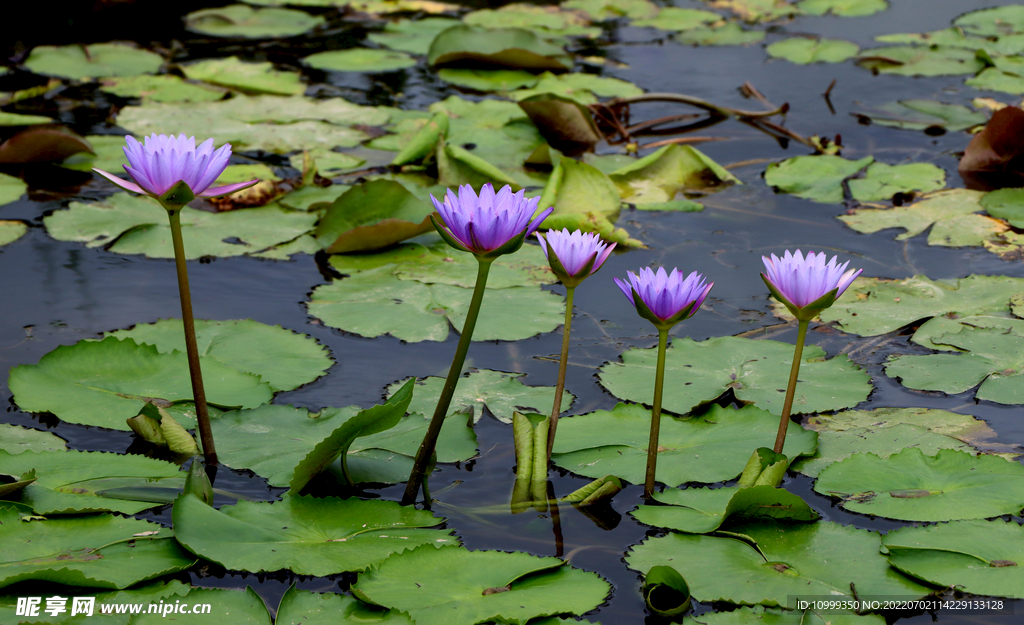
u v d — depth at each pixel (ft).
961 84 16.21
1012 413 6.46
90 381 6.48
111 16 19.52
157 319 7.81
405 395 5.27
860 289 8.68
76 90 14.93
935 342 7.51
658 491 5.50
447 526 5.22
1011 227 10.10
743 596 4.49
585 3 22.45
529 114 13.43
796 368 5.52
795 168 12.13
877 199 11.01
